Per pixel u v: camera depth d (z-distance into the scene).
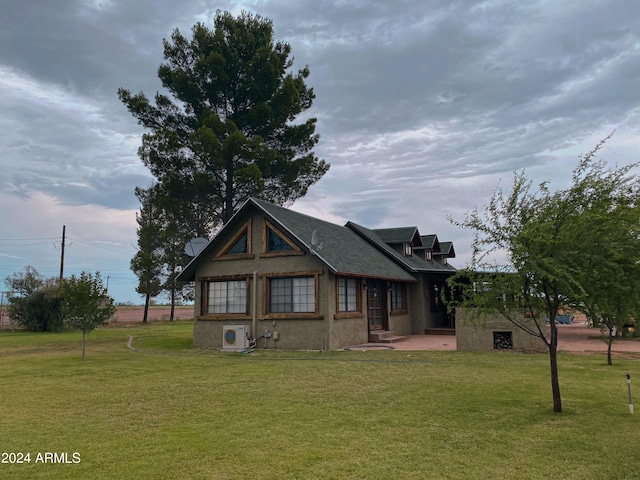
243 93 28.50
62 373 11.98
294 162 29.50
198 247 19.75
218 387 9.65
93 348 19.12
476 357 13.37
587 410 7.36
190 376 11.11
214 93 28.31
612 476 4.81
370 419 6.95
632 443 5.80
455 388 9.09
